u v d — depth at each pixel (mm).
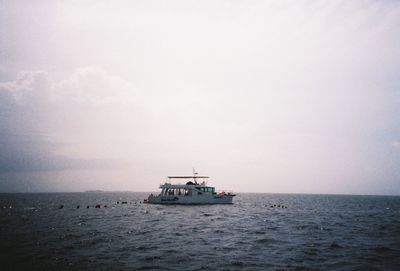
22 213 71562
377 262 23344
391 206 120438
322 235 36188
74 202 137500
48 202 136250
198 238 33062
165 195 82938
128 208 84938
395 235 36750
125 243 29984
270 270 20922
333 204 132500
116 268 21031
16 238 32938
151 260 23188
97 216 61344
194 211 68188
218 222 48469
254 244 29891
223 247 28266
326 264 22625
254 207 95062
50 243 29906
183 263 22438
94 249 27062
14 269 20844
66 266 21484
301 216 64688
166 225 44312
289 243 30625
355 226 46062
